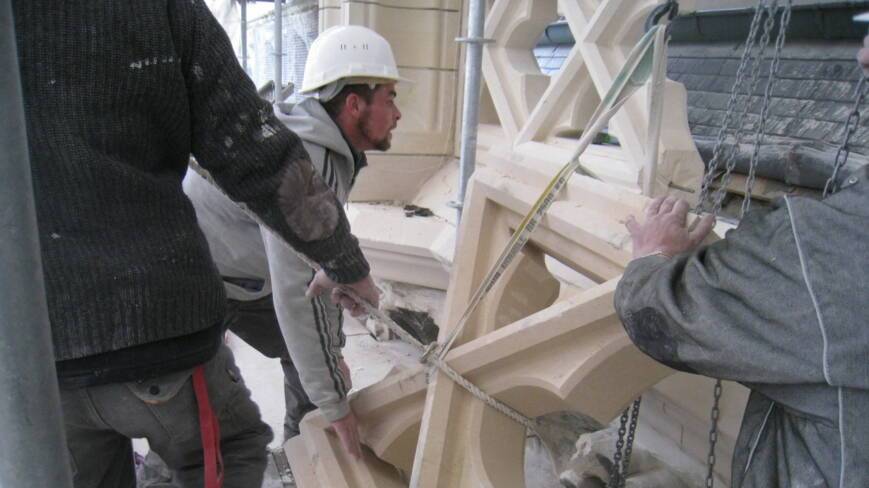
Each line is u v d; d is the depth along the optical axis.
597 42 2.61
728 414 1.98
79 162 1.17
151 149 1.29
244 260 2.32
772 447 1.20
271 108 1.44
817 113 2.86
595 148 2.69
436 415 1.83
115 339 1.25
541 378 1.68
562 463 2.58
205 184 2.29
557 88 2.86
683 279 1.17
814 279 0.99
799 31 3.25
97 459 1.53
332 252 1.53
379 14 4.09
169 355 1.35
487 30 3.45
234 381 1.70
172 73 1.25
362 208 4.18
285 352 2.63
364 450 2.09
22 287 0.75
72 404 1.36
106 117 1.19
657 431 2.45
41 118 1.15
